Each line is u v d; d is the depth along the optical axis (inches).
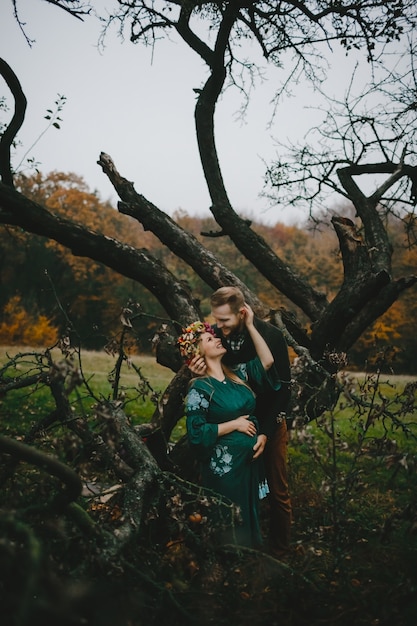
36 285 1513.3
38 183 1486.2
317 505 190.7
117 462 144.9
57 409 165.9
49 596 73.3
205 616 108.5
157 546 138.5
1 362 545.6
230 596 113.5
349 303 196.9
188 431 141.3
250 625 105.3
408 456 119.6
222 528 133.7
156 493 141.9
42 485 117.5
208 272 214.8
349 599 111.9
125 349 161.0
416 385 139.6
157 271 209.0
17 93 212.4
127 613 86.5
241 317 149.9
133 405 375.6
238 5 224.2
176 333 205.2
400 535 159.3
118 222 1692.9
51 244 1448.1
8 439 102.8
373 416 134.8
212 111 244.5
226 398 143.3
